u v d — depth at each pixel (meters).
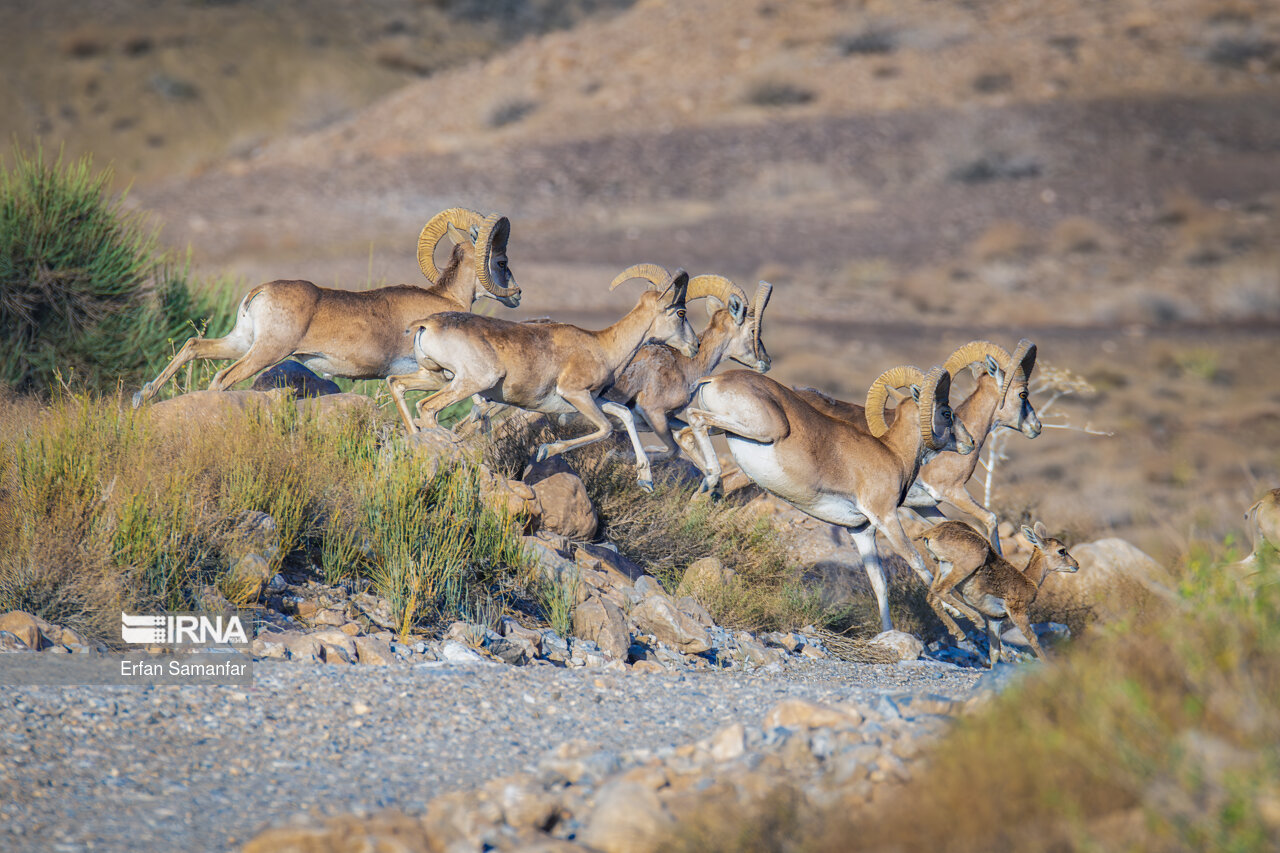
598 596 11.62
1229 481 25.64
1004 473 25.52
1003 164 59.00
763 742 6.88
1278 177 55.12
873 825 5.30
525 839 5.72
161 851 5.51
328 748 7.00
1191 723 5.42
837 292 46.62
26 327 16.50
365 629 10.02
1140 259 48.47
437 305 14.03
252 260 49.81
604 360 13.28
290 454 11.61
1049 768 5.31
